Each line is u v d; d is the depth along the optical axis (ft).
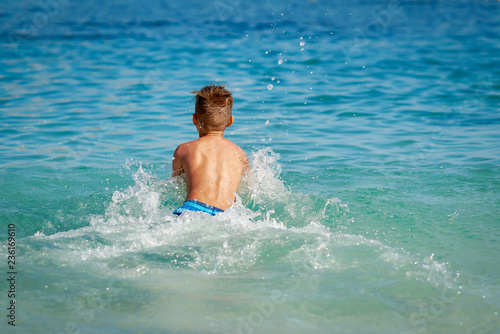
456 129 39.37
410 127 40.06
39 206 24.12
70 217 22.65
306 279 16.25
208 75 57.57
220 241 18.97
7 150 34.27
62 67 62.59
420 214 23.12
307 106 45.91
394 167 30.94
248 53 71.46
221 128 24.36
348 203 24.64
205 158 22.99
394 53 72.23
